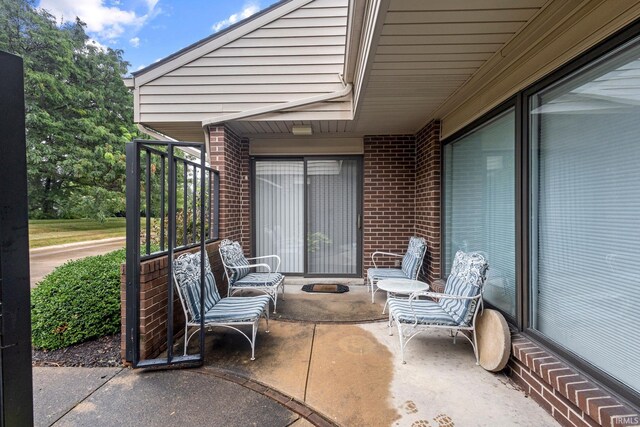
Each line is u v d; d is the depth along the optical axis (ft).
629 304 5.20
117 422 5.99
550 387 6.25
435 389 7.18
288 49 13.84
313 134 16.53
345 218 17.42
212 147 14.11
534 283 7.60
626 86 5.19
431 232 13.97
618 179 5.37
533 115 7.57
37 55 35.29
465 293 8.86
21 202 3.67
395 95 10.61
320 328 10.78
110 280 9.93
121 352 8.32
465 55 7.80
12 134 3.59
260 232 17.66
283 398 6.83
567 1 5.73
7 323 3.56
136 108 14.01
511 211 8.59
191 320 8.82
